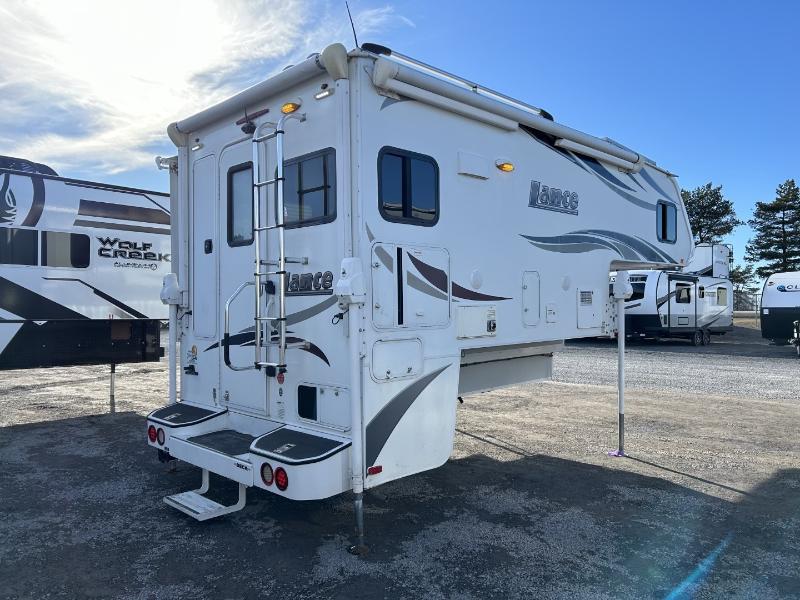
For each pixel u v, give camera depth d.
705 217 45.88
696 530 4.17
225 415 4.64
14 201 7.64
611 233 6.18
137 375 12.05
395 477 3.87
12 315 7.62
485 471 5.52
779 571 3.57
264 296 4.26
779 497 4.82
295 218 4.05
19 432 7.02
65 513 4.46
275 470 3.53
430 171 4.17
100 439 6.69
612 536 4.06
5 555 3.75
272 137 4.15
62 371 12.65
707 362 14.61
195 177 5.01
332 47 3.60
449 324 4.27
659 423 7.47
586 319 5.80
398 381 3.87
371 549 3.83
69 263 8.06
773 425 7.36
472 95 4.38
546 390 10.02
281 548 3.84
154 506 4.61
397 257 3.90
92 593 3.28
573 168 5.66
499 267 4.77
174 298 5.11
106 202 8.44
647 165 6.76
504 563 3.65
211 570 3.54
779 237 47.03
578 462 5.81
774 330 18.41
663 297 18.81
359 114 3.69
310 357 3.96
